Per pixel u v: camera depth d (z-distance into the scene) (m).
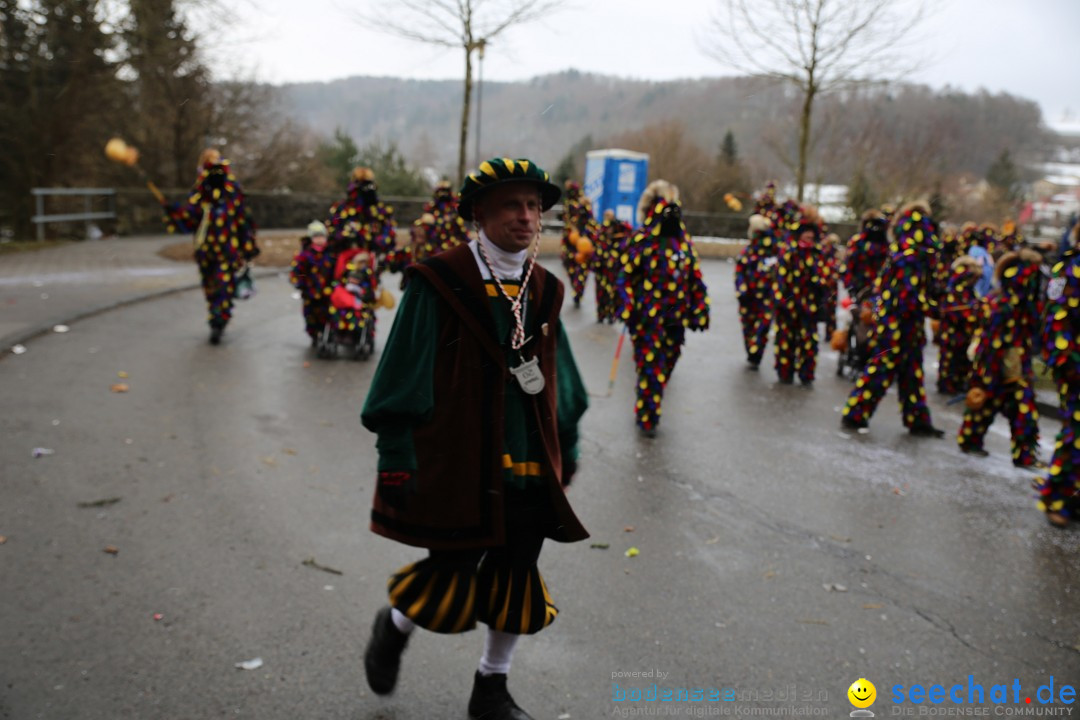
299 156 28.31
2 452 5.63
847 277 9.63
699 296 6.86
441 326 2.73
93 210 20.12
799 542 4.95
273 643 3.56
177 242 19.12
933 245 7.15
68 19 18.50
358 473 5.67
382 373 2.69
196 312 11.29
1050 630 4.05
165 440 6.11
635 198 24.59
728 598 4.20
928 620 4.09
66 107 19.39
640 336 6.88
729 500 5.59
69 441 5.94
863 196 29.39
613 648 3.69
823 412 8.09
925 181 31.02
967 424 6.88
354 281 9.01
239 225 9.28
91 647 3.46
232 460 5.78
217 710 3.10
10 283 12.37
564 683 3.41
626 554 4.65
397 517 2.77
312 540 4.59
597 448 6.58
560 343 3.04
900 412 7.74
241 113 25.42
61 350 8.63
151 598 3.88
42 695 3.13
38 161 19.83
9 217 20.55
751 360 10.14
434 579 2.80
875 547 4.93
